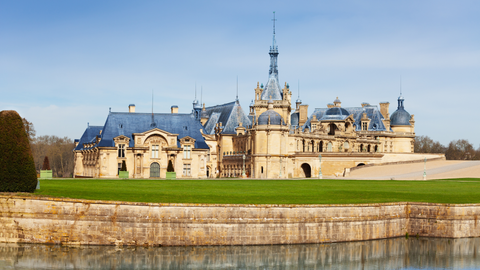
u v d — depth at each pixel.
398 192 95.56
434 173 155.75
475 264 74.88
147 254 74.06
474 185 110.88
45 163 165.12
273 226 78.50
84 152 170.50
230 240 77.56
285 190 95.38
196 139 159.75
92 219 76.38
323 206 80.38
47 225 76.62
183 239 76.75
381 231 84.25
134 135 152.00
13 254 72.50
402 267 73.69
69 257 72.19
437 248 81.56
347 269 72.19
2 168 78.62
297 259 75.38
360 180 127.94
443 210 86.12
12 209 76.94
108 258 72.31
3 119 79.75
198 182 111.31
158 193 84.88
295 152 184.38
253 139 182.38
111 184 98.44
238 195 86.12
